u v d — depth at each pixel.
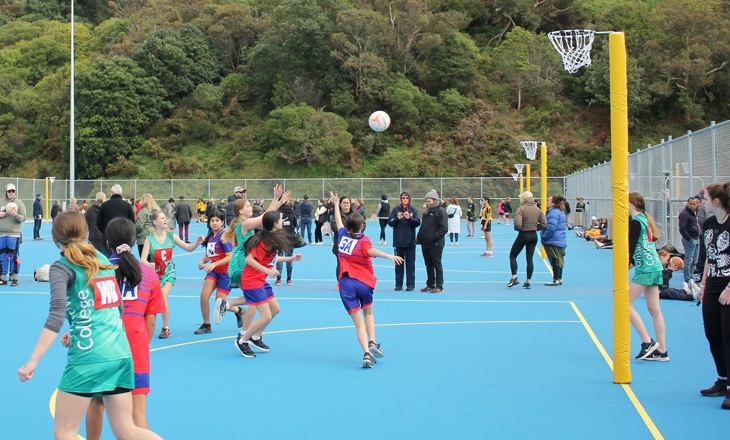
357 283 8.72
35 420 6.52
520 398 7.21
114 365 4.71
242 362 8.89
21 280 17.86
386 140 69.88
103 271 4.83
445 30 76.06
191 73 77.31
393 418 6.54
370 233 39.62
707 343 9.93
